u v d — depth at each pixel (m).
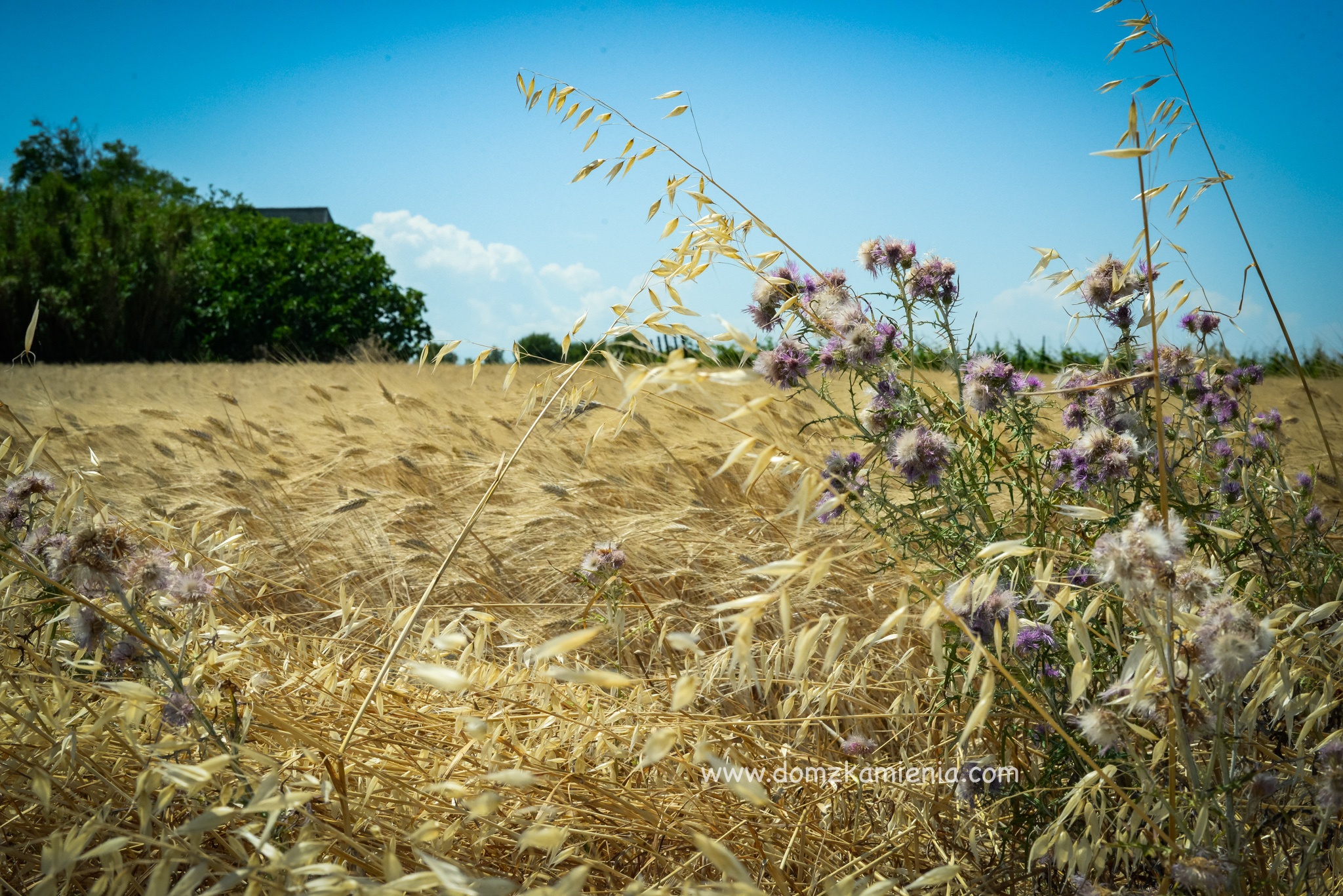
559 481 4.48
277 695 2.01
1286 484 2.47
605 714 2.14
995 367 2.21
